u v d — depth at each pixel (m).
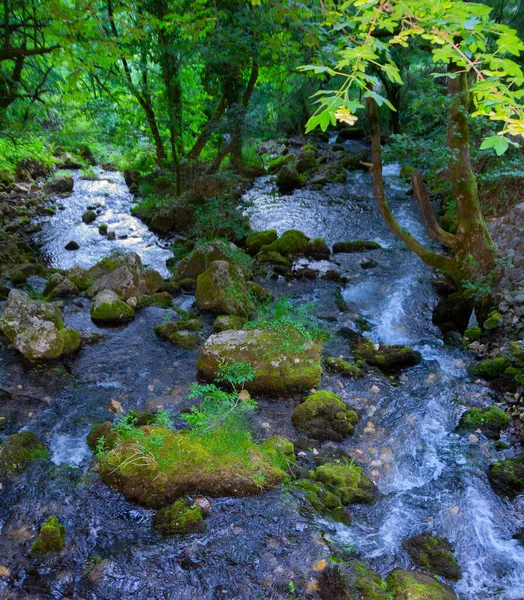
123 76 11.51
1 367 6.32
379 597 3.46
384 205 7.51
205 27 7.53
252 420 5.57
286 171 14.52
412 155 9.83
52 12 5.58
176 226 11.98
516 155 9.18
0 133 13.15
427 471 4.93
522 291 7.21
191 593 3.60
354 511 4.45
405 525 4.28
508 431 5.45
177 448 4.71
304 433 5.39
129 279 8.14
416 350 6.99
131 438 4.85
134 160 17.30
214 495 4.46
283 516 4.23
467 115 6.99
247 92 11.90
